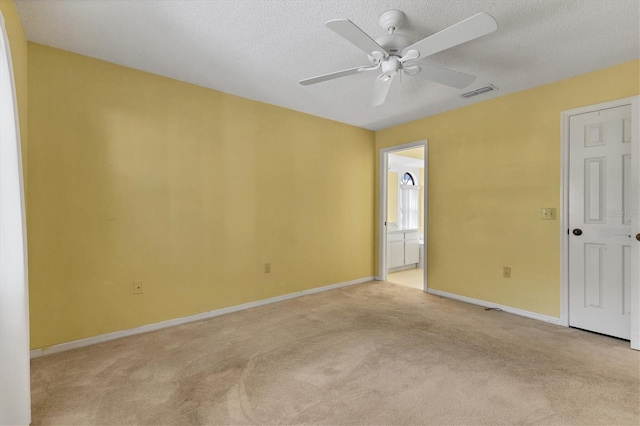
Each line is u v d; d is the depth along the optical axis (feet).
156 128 9.45
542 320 10.13
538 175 10.24
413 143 14.10
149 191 9.36
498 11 6.40
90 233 8.45
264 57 8.36
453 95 11.02
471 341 8.58
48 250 7.89
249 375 6.88
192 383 6.57
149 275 9.39
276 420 5.46
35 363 7.39
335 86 10.29
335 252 14.29
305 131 13.10
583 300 9.36
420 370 7.07
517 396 6.08
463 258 12.28
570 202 9.59
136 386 6.46
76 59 8.20
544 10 6.37
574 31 7.12
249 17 6.64
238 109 11.18
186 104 10.00
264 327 9.63
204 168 10.39
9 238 5.01
